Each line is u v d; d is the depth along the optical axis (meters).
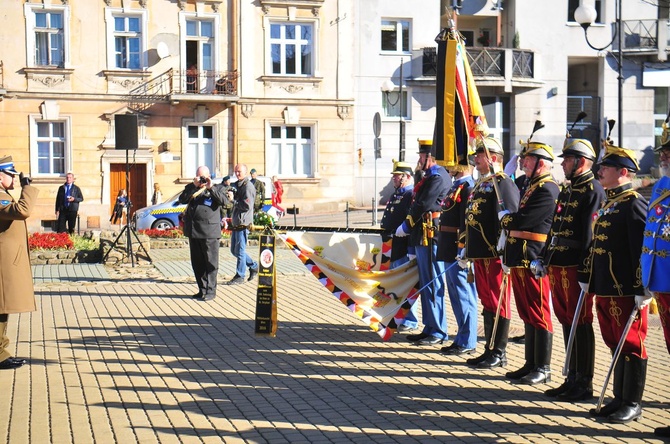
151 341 10.81
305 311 13.03
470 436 6.89
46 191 33.25
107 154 33.75
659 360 9.80
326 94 35.97
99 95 33.66
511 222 8.64
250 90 35.09
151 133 34.34
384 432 7.02
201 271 14.37
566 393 7.98
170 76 34.19
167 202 29.31
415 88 37.34
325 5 35.78
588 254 7.79
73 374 9.08
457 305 10.03
